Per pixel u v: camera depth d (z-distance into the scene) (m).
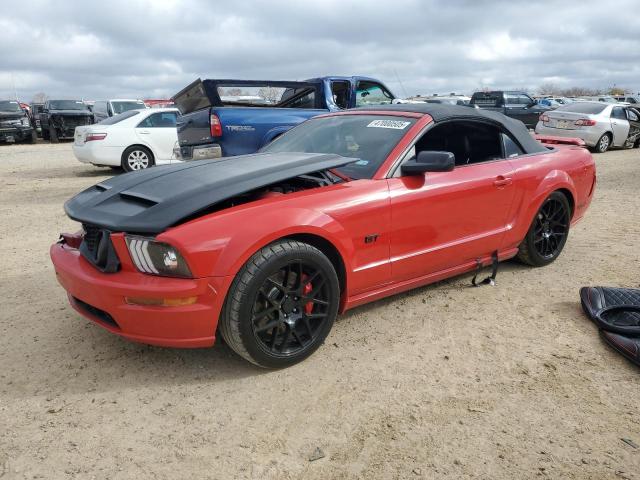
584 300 3.76
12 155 15.90
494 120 4.19
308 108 9.18
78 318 3.69
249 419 2.57
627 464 2.27
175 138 11.02
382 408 2.66
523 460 2.29
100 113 20.91
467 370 3.01
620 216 6.76
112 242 2.73
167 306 2.63
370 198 3.22
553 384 2.87
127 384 2.87
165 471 2.23
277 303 2.88
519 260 4.72
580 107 14.93
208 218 2.73
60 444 2.39
